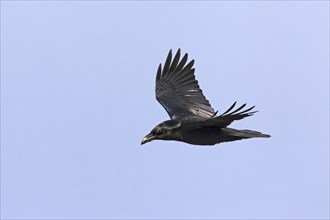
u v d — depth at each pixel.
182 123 17.55
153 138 17.55
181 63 19.73
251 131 17.84
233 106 15.47
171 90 19.50
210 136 17.56
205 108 18.98
